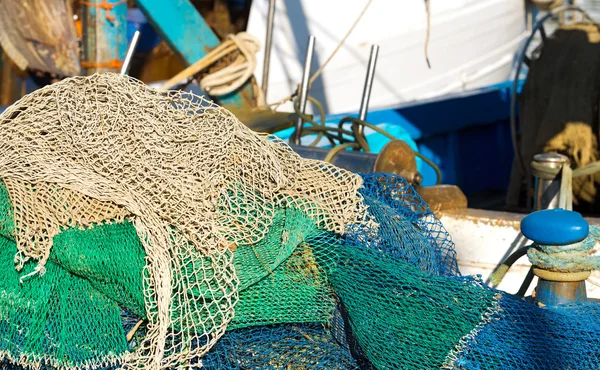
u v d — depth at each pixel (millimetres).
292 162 2184
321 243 2002
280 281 1979
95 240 1887
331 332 2076
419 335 1872
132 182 1960
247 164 2039
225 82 4289
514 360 1832
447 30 7398
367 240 2064
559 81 4449
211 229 1876
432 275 1987
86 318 1943
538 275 2186
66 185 1894
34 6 5961
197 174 1978
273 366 2012
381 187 2438
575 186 4391
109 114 2043
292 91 6719
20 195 1937
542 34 4965
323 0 6648
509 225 2984
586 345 1899
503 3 7934
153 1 4246
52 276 1971
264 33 6602
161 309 1748
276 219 2016
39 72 6746
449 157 5918
